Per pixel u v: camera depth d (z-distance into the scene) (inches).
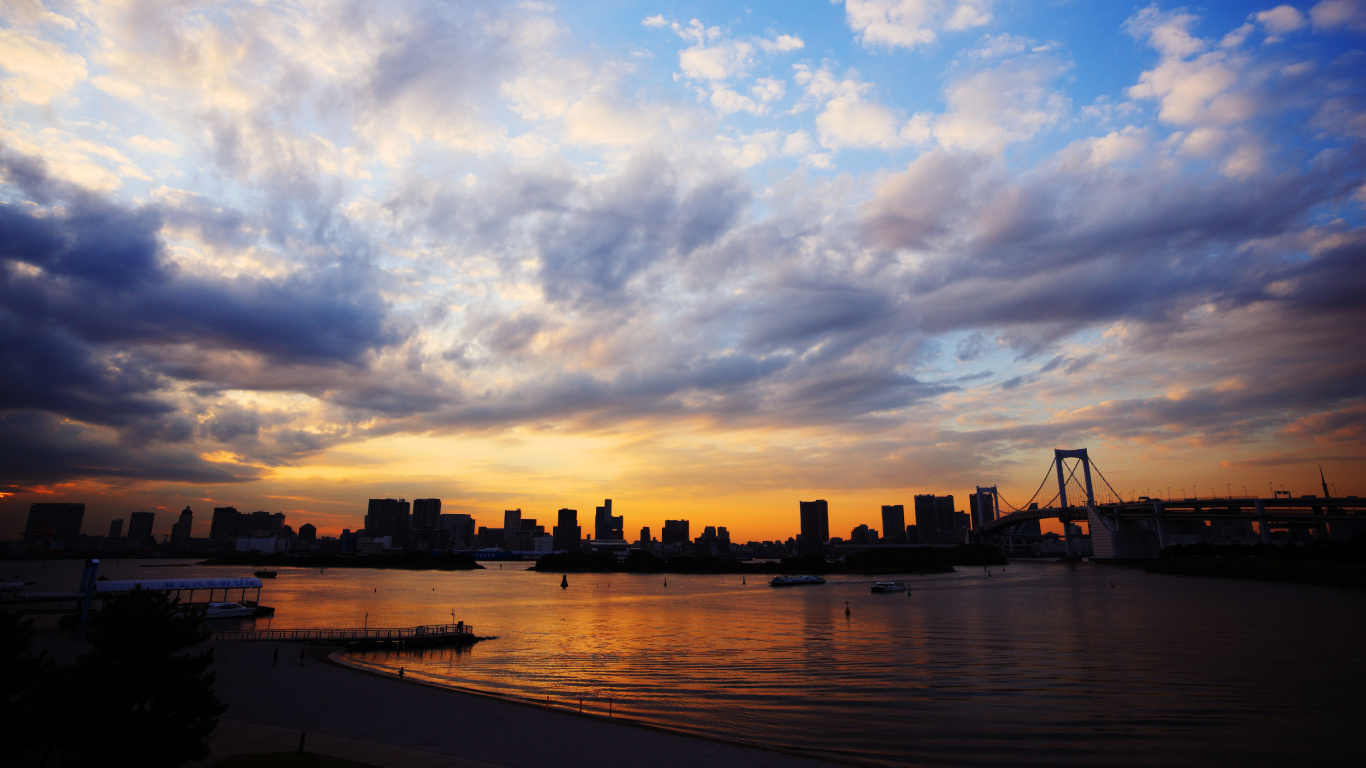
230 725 1611.7
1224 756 1649.9
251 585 4906.5
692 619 5182.1
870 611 5738.2
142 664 1031.0
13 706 995.9
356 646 3336.6
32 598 4229.8
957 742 1756.9
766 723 1941.4
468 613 5664.4
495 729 1736.0
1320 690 2321.6
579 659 3157.0
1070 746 1726.1
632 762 1502.2
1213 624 4232.3
